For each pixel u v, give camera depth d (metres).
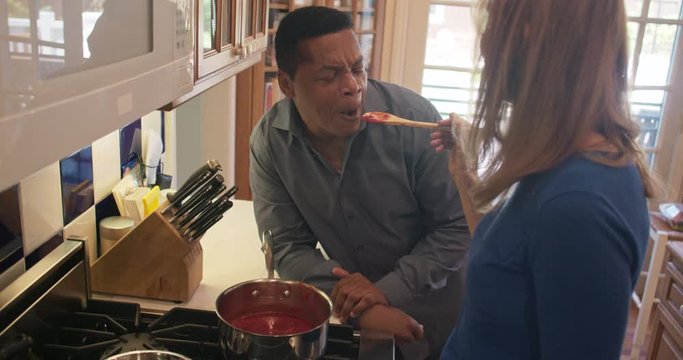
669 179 3.06
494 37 0.75
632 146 0.74
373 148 1.30
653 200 0.80
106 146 1.39
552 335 0.69
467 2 2.96
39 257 1.13
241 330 0.95
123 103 0.69
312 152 1.33
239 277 1.38
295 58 1.22
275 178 1.40
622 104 0.75
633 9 2.85
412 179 1.33
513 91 0.76
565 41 0.70
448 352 0.95
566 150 0.72
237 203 1.90
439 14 3.01
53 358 1.01
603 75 0.71
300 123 1.34
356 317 1.21
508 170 0.75
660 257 2.48
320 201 1.36
